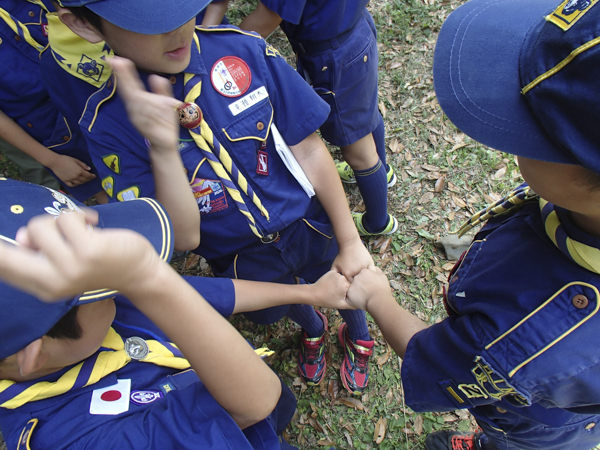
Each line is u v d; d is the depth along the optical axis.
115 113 1.28
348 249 1.63
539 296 0.83
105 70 1.36
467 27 0.77
